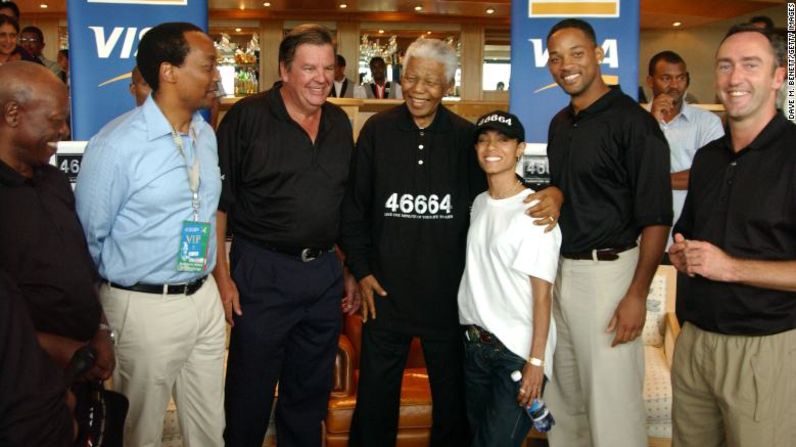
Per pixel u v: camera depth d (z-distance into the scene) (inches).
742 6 494.6
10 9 235.6
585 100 103.2
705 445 92.0
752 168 83.8
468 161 113.1
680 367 92.7
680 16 510.9
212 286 101.5
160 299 93.8
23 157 77.0
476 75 528.4
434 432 121.7
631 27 145.1
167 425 121.8
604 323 102.5
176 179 92.7
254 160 107.5
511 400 101.7
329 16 510.0
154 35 91.4
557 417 110.8
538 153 121.0
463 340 115.2
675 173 165.0
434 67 106.6
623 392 103.7
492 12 494.0
